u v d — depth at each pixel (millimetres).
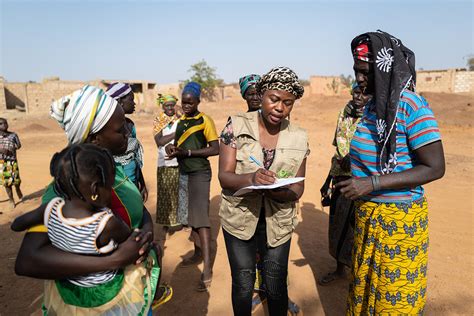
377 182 2066
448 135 14969
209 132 4109
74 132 1685
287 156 2512
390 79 2061
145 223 1952
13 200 6898
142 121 25312
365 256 2285
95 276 1611
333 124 21219
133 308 1729
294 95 2299
